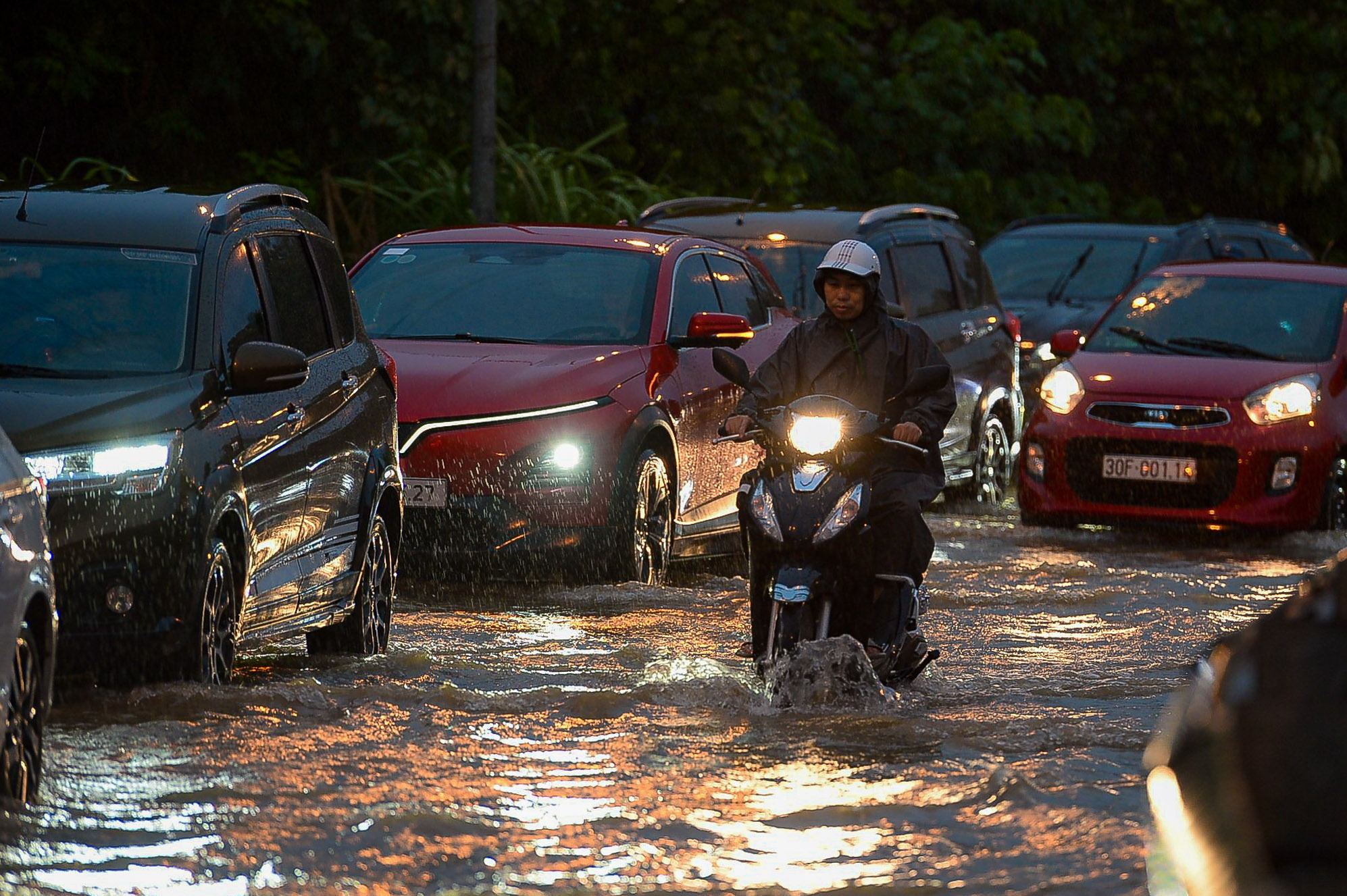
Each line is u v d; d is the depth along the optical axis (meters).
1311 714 10.33
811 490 21.47
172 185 24.36
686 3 76.12
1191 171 98.75
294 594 22.86
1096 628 27.73
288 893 14.03
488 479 29.48
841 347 23.05
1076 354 41.97
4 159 65.00
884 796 17.16
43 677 16.38
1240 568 35.31
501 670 23.69
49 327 21.53
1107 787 17.62
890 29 90.50
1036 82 92.38
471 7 65.81
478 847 15.31
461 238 34.66
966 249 47.62
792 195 76.19
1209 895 10.00
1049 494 40.41
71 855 14.84
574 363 30.94
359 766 18.02
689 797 17.08
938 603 29.97
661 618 28.12
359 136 67.00
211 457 20.69
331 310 25.72
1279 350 41.38
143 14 64.75
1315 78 97.31
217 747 18.59
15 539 15.30
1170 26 95.50
